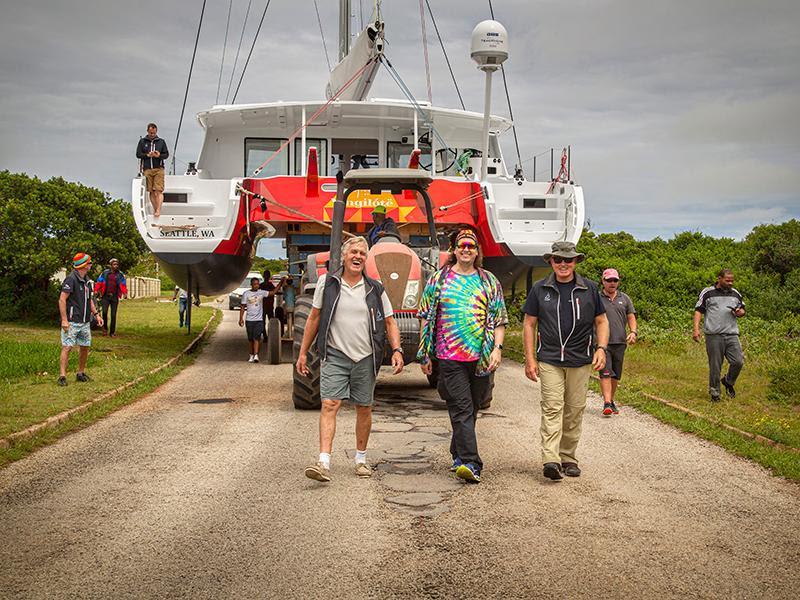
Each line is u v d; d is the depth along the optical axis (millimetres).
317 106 16141
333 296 6867
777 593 4465
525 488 6660
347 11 19141
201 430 9109
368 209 14133
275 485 6711
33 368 13094
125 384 12203
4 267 23172
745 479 6969
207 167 17078
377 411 10578
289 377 14234
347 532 5496
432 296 6957
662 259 28922
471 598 4387
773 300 23531
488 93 15203
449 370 6891
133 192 14633
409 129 17188
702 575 4719
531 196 15156
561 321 6949
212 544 5238
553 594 4441
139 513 5910
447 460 7672
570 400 7055
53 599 4348
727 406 10625
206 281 16984
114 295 20906
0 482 6777
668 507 6113
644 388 12133
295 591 4473
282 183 14453
